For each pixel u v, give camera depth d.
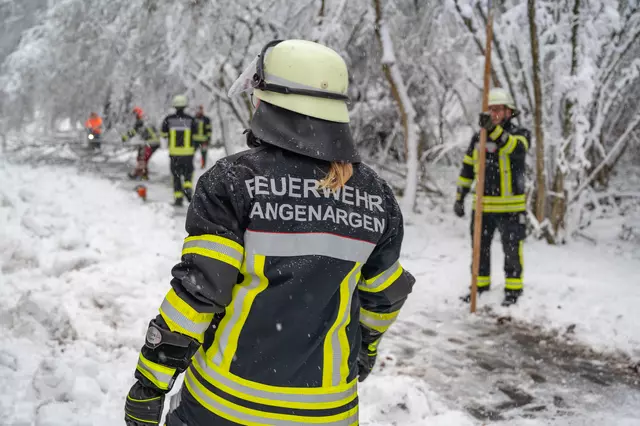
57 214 7.02
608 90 9.27
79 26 13.20
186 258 1.67
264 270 1.68
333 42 11.30
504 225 5.93
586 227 9.52
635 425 3.80
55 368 3.67
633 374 4.59
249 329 1.71
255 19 11.16
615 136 10.47
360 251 1.78
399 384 3.89
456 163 13.79
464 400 4.11
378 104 12.56
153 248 6.52
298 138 1.73
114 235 6.50
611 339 5.14
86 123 14.95
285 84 1.75
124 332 4.59
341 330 1.80
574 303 5.82
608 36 8.36
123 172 14.77
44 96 14.34
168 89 13.88
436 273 7.08
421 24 11.42
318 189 1.74
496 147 5.88
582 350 5.04
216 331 1.76
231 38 11.30
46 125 15.28
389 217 1.90
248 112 11.65
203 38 11.46
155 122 14.38
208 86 11.56
